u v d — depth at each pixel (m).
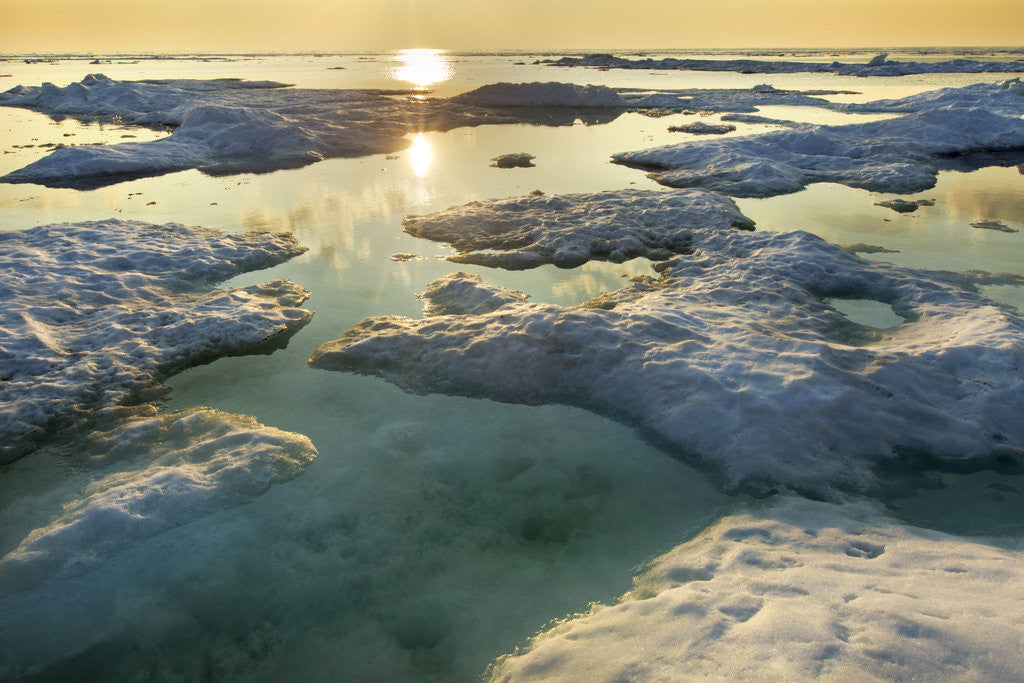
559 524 4.63
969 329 6.55
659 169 17.58
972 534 4.30
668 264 9.75
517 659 3.47
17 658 3.65
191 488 4.91
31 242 10.24
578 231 11.09
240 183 16.16
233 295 8.65
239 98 32.94
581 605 3.90
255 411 6.20
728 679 2.85
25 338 7.04
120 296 8.50
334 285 9.39
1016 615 3.00
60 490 5.04
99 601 4.02
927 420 5.36
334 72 64.56
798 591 3.48
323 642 3.72
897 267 9.02
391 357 7.04
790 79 48.91
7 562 4.24
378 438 5.73
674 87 42.62
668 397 5.82
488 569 4.23
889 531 4.21
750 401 5.46
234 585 4.14
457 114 29.47
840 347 6.16
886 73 52.09
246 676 3.52
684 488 4.93
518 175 16.88
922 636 2.89
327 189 15.50
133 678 3.53
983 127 19.88
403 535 4.56
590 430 5.75
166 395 6.51
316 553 4.40
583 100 33.09
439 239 11.50
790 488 4.80
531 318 6.88
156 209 13.54
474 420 5.98
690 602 3.51
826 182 15.73
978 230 11.44
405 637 3.74
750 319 7.20
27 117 29.81
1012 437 5.23
